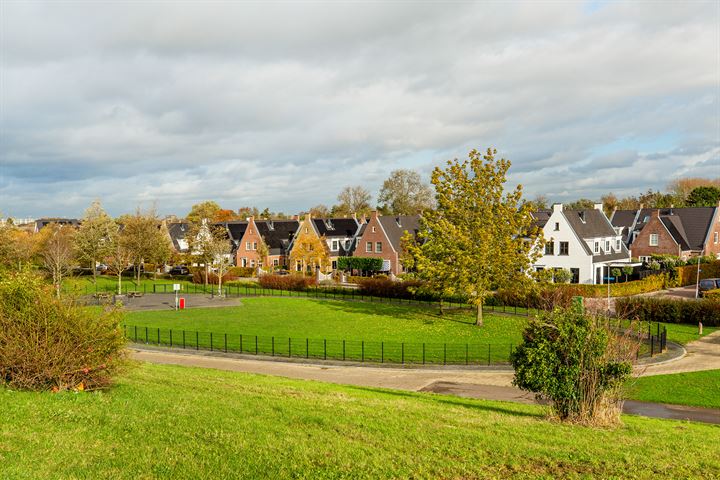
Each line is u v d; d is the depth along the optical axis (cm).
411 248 3644
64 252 5497
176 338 3322
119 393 1379
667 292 5422
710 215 7050
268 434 1071
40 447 954
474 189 3622
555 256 5828
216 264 6756
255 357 2838
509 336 3297
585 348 1299
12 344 1277
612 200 12106
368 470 909
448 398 1867
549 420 1334
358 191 12375
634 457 1017
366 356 2839
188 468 897
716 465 998
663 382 2238
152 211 6950
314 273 7162
